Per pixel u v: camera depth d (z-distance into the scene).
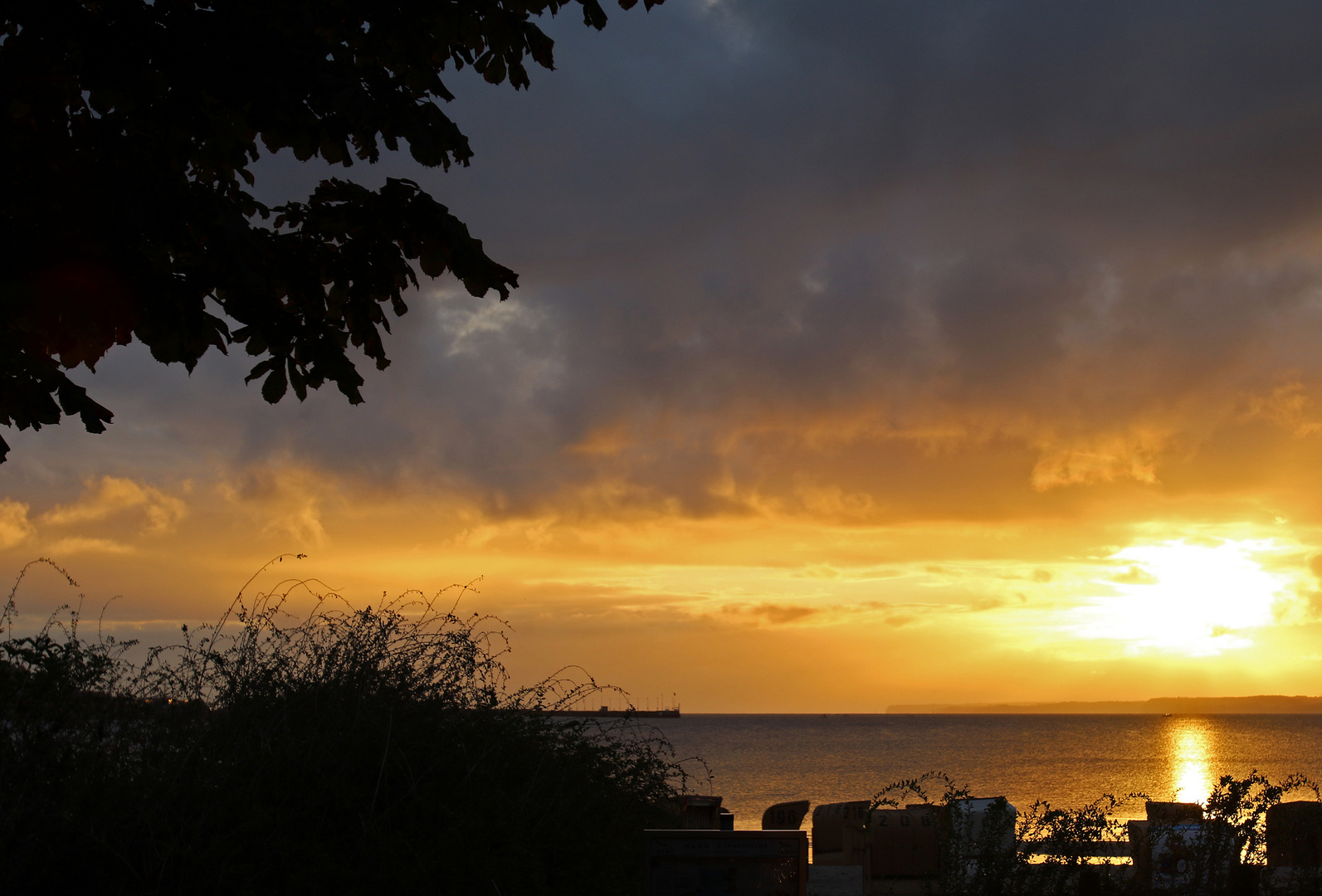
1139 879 7.39
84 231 4.60
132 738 6.61
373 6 5.41
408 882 5.94
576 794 7.40
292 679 7.36
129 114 4.90
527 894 6.29
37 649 6.54
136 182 4.59
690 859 5.45
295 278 5.78
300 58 4.72
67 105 5.39
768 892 5.39
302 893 5.93
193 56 4.59
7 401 4.70
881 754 89.31
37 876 5.88
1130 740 136.25
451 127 5.49
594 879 6.68
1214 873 7.20
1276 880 7.45
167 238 4.63
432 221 5.77
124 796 6.25
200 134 4.75
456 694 7.77
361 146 5.45
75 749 6.40
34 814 5.91
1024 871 7.12
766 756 86.25
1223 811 7.32
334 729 6.93
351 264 5.84
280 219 5.75
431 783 6.91
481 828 6.38
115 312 4.67
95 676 6.74
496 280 5.98
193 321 4.90
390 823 6.54
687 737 157.12
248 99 4.64
